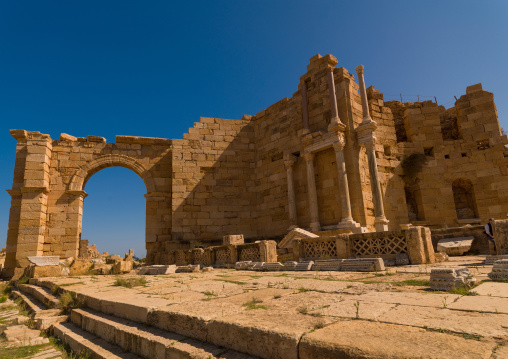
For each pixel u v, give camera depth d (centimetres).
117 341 482
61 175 2098
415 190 2070
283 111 2142
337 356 252
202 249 1567
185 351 350
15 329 689
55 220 2025
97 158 2183
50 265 1520
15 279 1706
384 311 372
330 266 895
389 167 1986
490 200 1980
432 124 2145
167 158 2309
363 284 586
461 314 343
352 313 369
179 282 857
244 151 2348
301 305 432
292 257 1225
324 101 1823
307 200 1883
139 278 995
